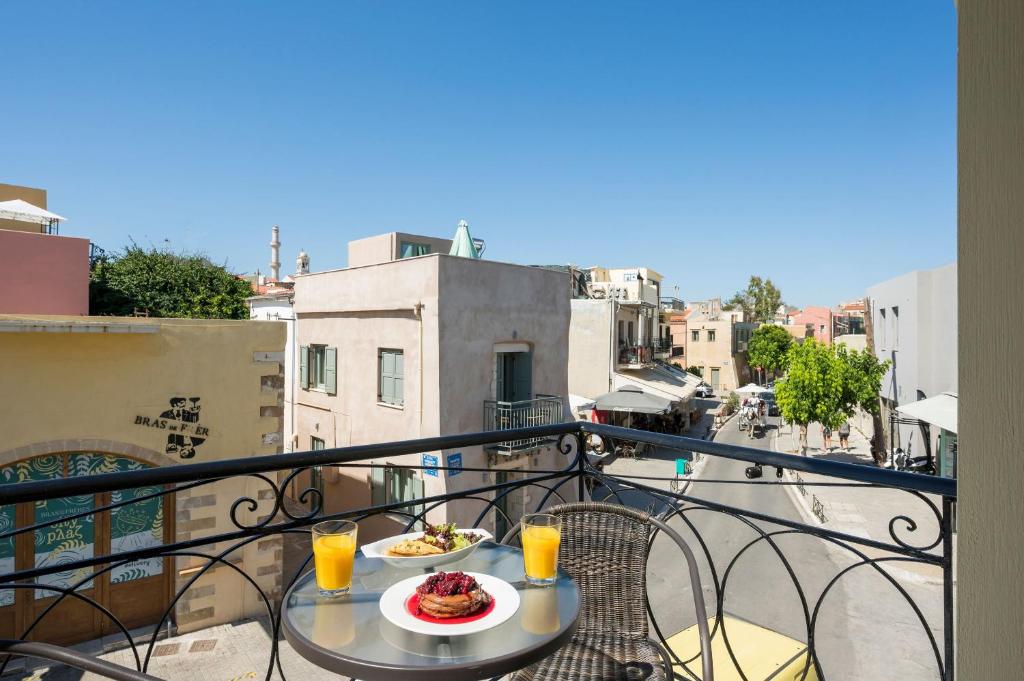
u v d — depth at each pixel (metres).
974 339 1.08
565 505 2.54
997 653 1.05
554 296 17.05
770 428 38.94
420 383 14.12
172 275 24.06
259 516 10.22
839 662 9.55
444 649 1.46
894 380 26.27
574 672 2.17
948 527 2.01
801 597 2.45
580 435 3.30
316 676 8.52
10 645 1.39
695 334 60.09
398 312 14.80
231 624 9.89
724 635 2.57
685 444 2.75
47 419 8.50
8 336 8.23
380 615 1.66
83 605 8.89
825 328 71.56
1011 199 1.04
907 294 23.86
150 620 9.44
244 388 10.07
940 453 19.33
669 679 2.12
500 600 1.73
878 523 17.12
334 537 1.78
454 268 14.01
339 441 16.77
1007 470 1.04
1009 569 1.04
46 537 8.61
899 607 11.52
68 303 13.91
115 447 9.02
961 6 1.10
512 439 2.99
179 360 9.52
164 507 9.50
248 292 26.30
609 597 2.43
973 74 1.08
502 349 15.38
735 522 17.36
